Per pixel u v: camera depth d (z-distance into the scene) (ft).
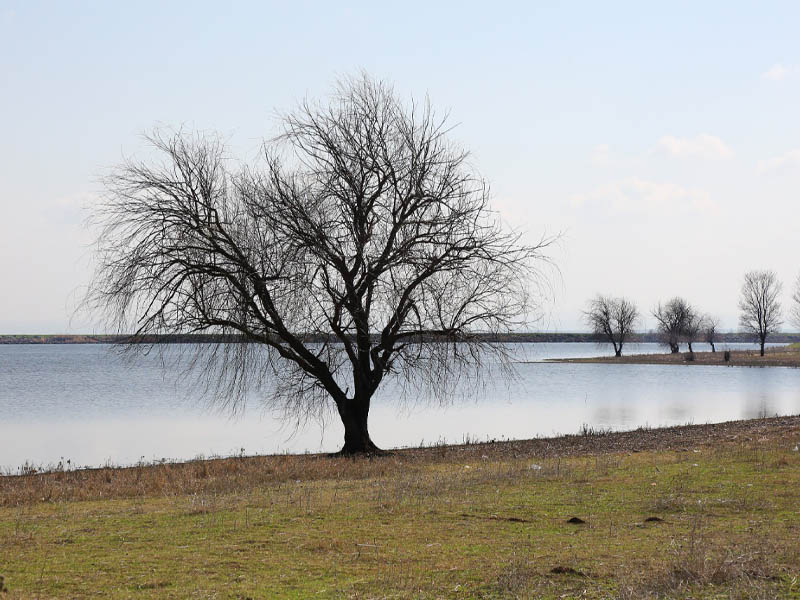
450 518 41.88
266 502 49.08
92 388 229.66
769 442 78.23
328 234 82.23
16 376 294.46
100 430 130.72
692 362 387.34
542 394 204.13
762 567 29.63
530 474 59.72
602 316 484.33
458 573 30.45
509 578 28.86
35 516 47.39
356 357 88.53
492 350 84.94
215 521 42.37
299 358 86.38
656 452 77.05
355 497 50.57
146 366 364.99
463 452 87.71
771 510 41.75
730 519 39.78
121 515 46.26
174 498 55.36
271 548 35.53
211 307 80.18
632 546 34.27
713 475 54.75
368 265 83.25
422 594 27.66
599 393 209.26
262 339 82.43
